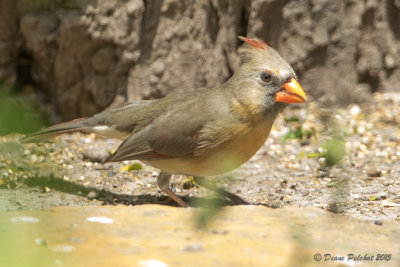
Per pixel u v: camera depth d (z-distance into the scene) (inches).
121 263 236.4
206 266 235.1
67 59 558.3
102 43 553.6
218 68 576.1
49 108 573.0
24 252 245.6
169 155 353.7
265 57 341.7
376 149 499.2
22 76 575.8
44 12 551.5
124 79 567.8
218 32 573.3
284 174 443.2
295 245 263.3
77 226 288.8
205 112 342.0
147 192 402.0
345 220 310.2
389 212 345.1
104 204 370.0
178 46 567.5
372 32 608.7
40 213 312.7
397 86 619.8
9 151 451.5
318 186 409.7
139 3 551.8
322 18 587.2
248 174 443.5
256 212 315.6
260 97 336.2
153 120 365.4
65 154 481.1
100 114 403.2
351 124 554.9
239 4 569.3
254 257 246.5
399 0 601.9
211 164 351.6
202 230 280.4
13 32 559.5
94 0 545.0
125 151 366.3
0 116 267.3
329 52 594.6
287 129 559.2
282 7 576.7
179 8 562.6
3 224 287.1
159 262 238.1
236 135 339.0
